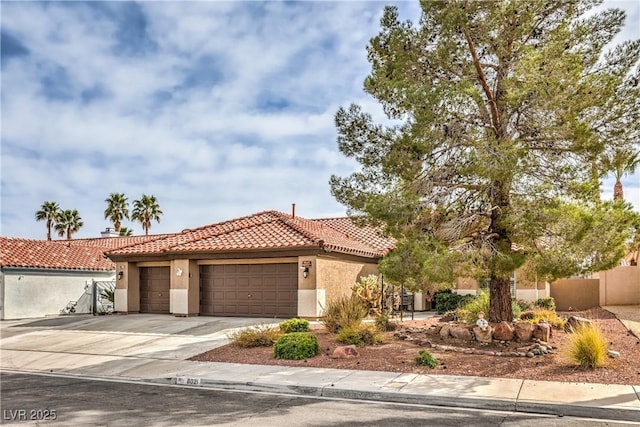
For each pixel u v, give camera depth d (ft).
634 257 86.63
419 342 48.44
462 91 43.16
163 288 82.33
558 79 42.37
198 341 55.31
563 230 41.45
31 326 73.97
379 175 49.65
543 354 43.11
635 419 28.27
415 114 43.60
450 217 49.14
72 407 31.91
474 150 43.39
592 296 84.79
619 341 47.78
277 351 45.60
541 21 47.62
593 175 46.47
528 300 77.10
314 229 81.46
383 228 50.72
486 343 46.80
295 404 32.32
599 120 45.62
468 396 32.14
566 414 29.48
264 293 72.84
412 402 32.63
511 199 46.39
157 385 38.91
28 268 89.86
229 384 38.04
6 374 44.75
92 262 103.65
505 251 44.80
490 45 46.65
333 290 71.51
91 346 56.08
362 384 35.81
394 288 74.13
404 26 48.49
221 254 73.46
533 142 46.62
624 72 45.06
